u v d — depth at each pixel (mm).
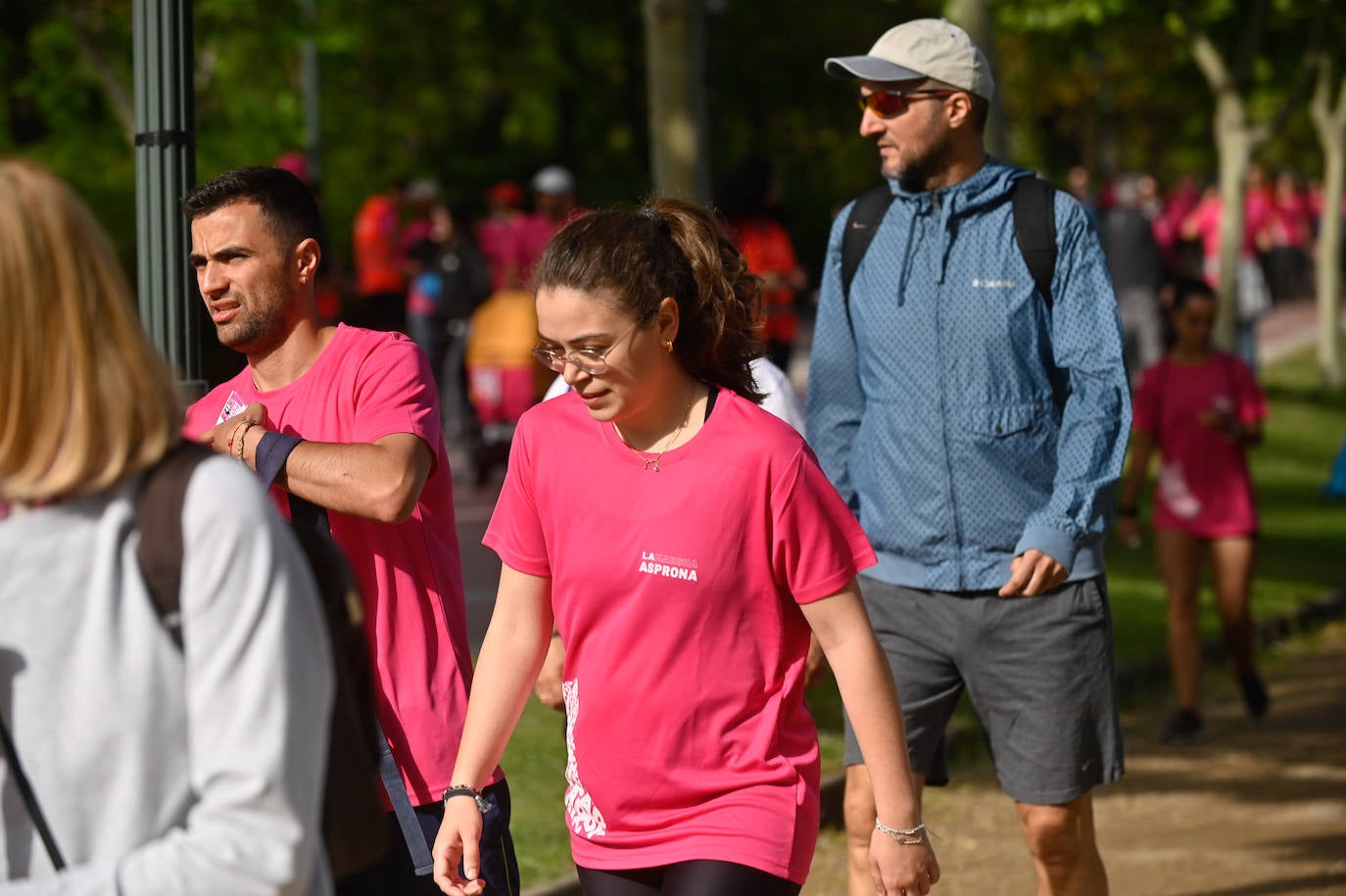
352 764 6035
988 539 12281
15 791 5387
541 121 108562
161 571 5379
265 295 10062
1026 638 12172
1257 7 52844
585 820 8883
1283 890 16328
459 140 103500
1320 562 33875
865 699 8625
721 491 8484
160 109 11906
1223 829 18422
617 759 8688
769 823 8531
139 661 5363
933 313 12367
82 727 5352
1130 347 56969
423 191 45656
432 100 95125
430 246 45219
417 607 9938
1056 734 12164
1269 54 59906
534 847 16031
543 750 19062
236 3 51094
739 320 8805
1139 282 51344
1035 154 110562
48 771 5359
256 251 10023
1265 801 19453
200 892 5258
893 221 12695
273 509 5656
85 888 5277
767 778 8633
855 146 106312
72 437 5332
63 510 5414
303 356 10242
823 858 17234
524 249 44469
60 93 53969
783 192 100562
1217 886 16500
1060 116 116938
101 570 5387
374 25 75438
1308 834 18141
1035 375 12281
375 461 9562
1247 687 23031
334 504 9562
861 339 12797
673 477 8562
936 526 12383
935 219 12484
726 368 8820
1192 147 105750
